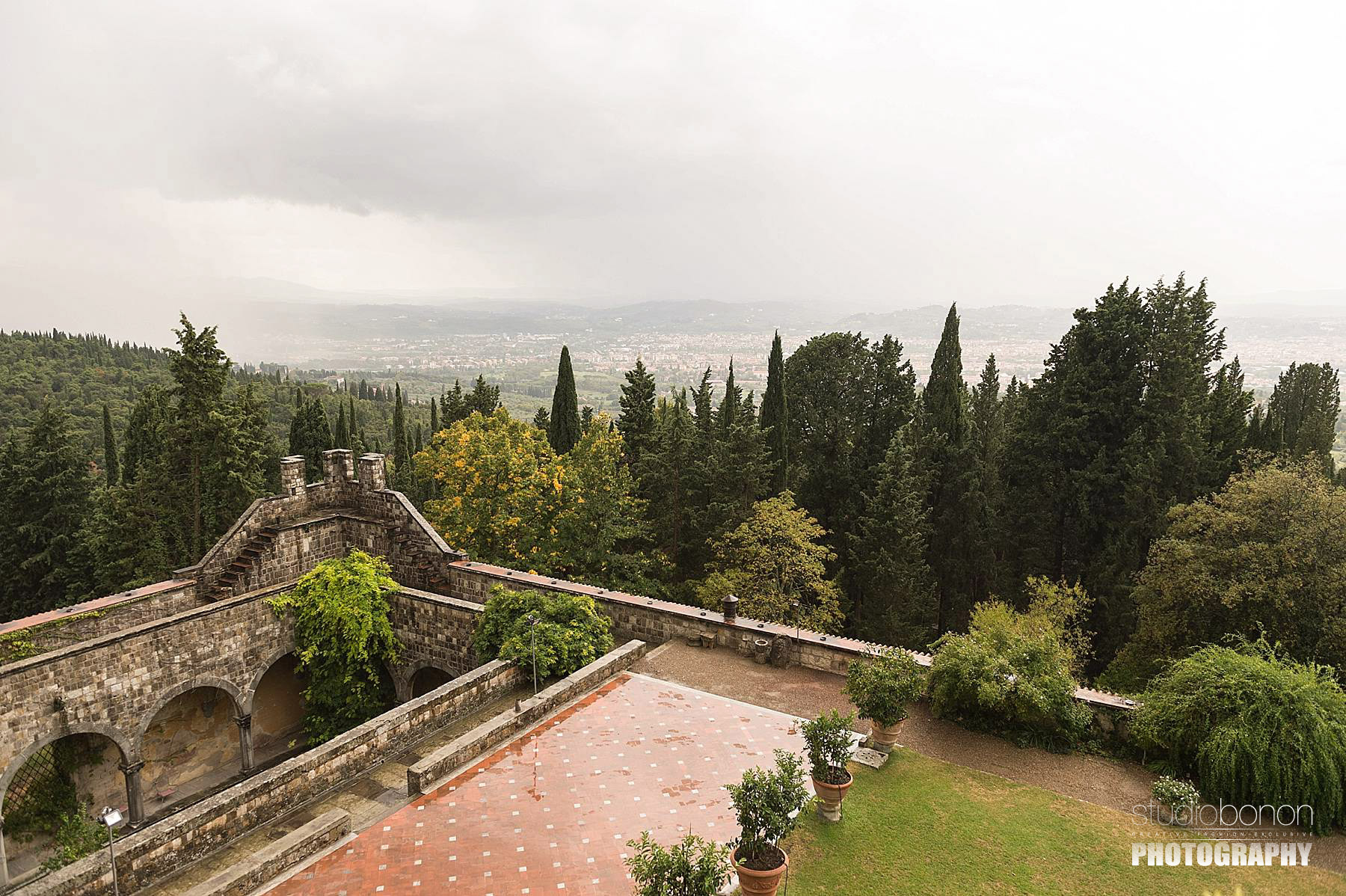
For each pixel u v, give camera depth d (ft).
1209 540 85.30
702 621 69.82
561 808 44.52
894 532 117.91
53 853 65.21
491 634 68.28
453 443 143.95
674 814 43.86
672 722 55.47
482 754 50.98
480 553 117.39
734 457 127.03
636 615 73.46
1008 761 50.21
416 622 78.54
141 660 66.85
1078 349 126.52
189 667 70.49
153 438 175.94
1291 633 76.13
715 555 128.36
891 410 147.23
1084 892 37.35
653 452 154.30
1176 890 37.60
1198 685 47.75
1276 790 42.50
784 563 111.45
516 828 42.50
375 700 80.38
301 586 79.56
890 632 116.98
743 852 34.40
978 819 43.45
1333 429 149.07
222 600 77.20
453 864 39.42
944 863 39.40
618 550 134.21
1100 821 43.47
